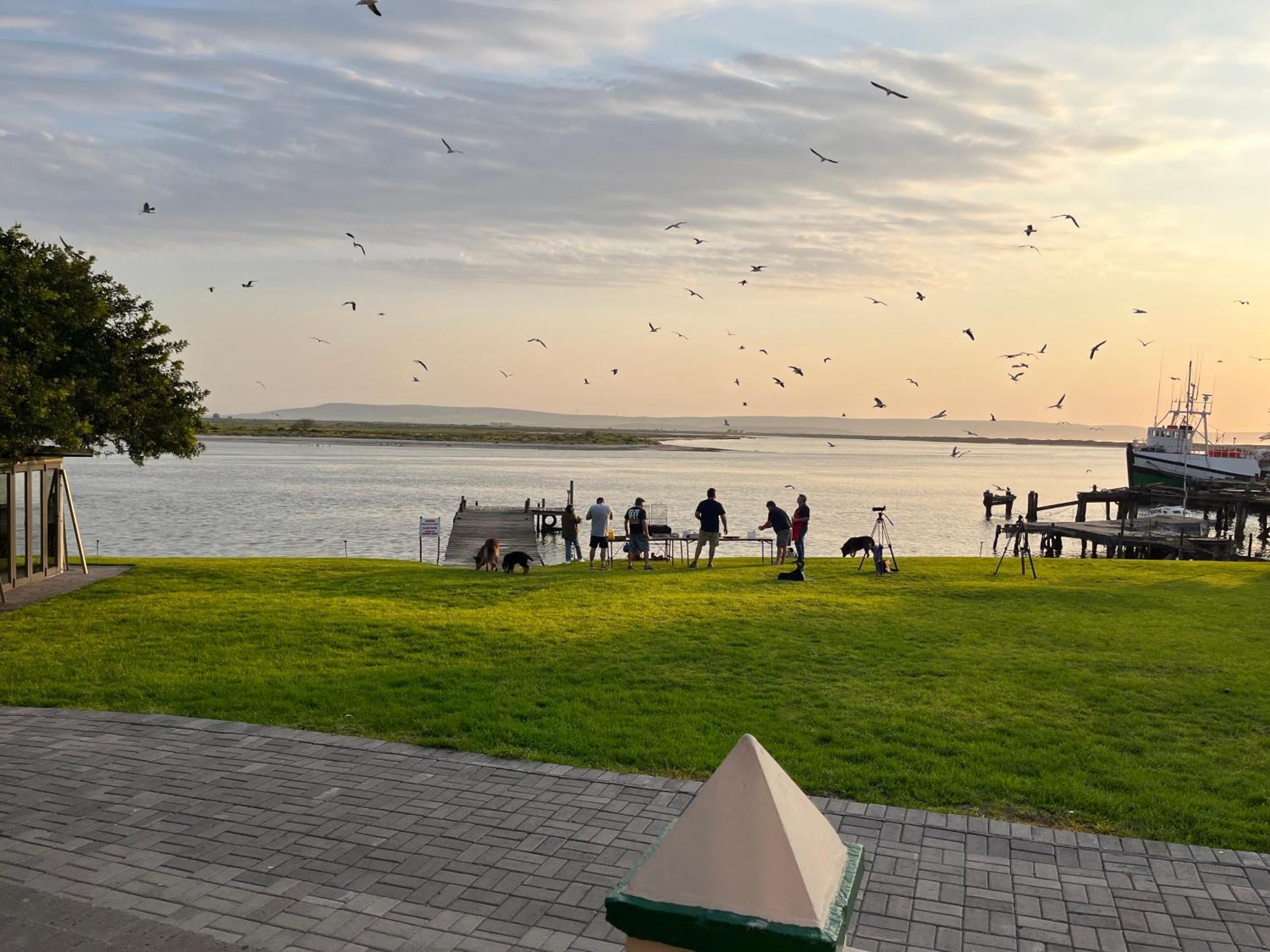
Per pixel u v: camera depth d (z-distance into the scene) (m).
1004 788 7.73
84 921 5.59
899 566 24.31
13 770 8.20
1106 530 47.06
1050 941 5.45
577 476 105.81
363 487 80.81
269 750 8.77
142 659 12.27
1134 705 10.18
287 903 5.84
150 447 20.75
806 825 2.66
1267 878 6.25
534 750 8.71
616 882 6.14
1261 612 16.52
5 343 16.36
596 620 15.06
